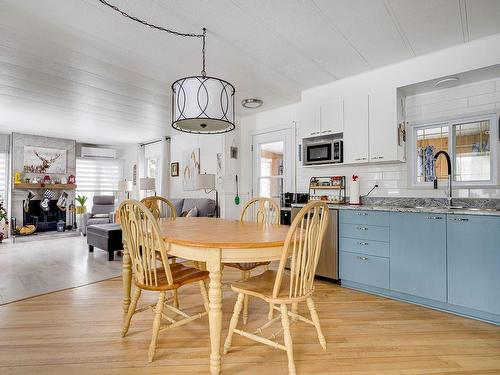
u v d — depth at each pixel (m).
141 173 7.75
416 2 2.05
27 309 2.42
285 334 1.55
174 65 3.06
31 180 6.59
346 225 2.99
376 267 2.76
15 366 1.61
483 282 2.17
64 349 1.80
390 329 2.09
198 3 2.06
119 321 2.20
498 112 2.71
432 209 2.44
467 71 2.60
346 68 3.14
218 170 5.36
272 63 3.02
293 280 1.61
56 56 2.85
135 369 1.60
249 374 1.57
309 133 3.72
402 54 2.82
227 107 2.09
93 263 4.04
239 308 1.77
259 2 2.05
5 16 2.20
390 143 3.03
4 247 5.29
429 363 1.67
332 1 2.04
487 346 1.86
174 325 1.80
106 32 2.43
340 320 2.24
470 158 2.88
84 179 7.78
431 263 2.42
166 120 5.30
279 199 4.62
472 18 2.24
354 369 1.61
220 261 1.56
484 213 2.16
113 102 4.27
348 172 3.65
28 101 4.20
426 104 3.12
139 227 1.74
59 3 2.04
